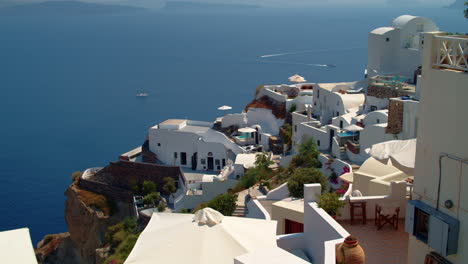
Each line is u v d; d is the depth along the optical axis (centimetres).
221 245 2006
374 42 7206
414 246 1808
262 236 2123
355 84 7625
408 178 2769
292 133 7569
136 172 8212
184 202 6731
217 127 9194
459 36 1656
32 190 12612
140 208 7281
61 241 8338
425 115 1708
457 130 1558
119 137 17212
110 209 7856
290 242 2177
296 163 5691
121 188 8069
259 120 9038
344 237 1788
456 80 1552
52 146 16588
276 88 9656
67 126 19275
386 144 2630
